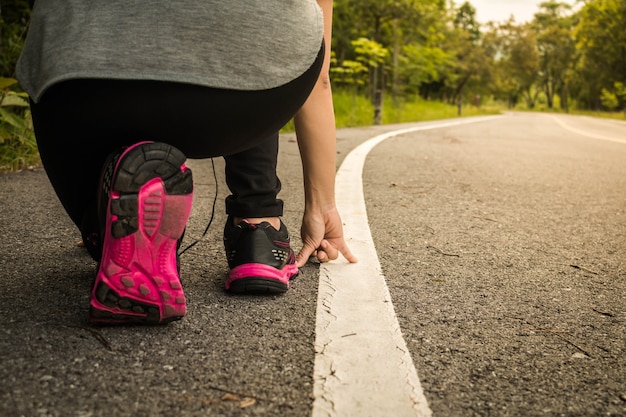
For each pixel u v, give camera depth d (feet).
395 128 39.45
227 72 3.95
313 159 6.03
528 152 24.45
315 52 4.30
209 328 4.58
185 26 3.87
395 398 3.68
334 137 6.04
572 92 255.29
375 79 74.95
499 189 13.37
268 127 4.38
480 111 159.94
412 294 5.79
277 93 4.15
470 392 3.83
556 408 3.69
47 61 3.90
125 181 3.86
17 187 10.35
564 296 6.04
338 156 18.31
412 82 94.84
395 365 4.15
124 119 3.94
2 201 9.07
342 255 6.86
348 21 78.69
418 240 8.11
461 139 31.32
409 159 18.62
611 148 29.81
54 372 3.71
